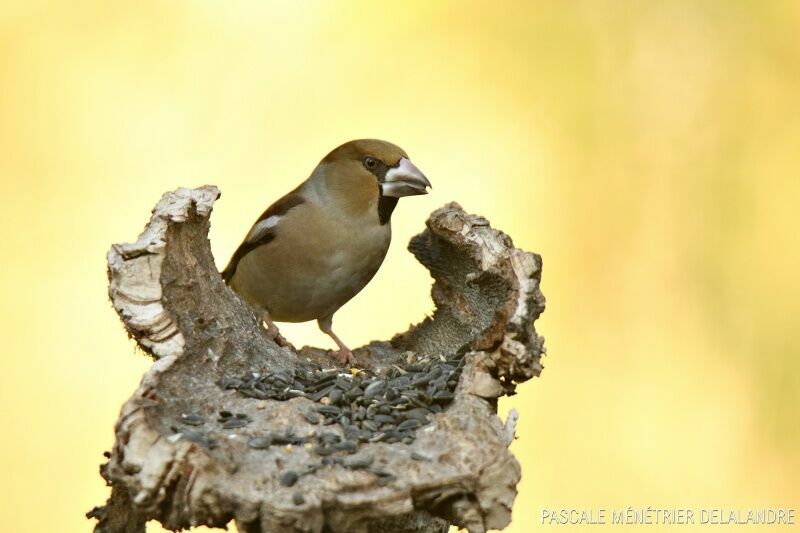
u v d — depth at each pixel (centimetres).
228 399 781
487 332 791
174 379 773
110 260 796
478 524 659
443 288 974
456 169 1803
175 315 809
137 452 638
